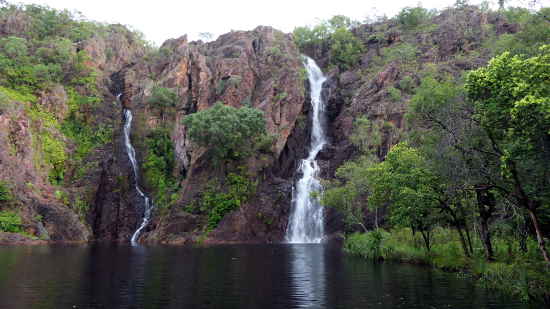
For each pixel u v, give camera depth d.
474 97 19.97
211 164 70.69
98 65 87.69
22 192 59.06
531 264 21.19
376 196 34.91
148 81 83.62
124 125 79.81
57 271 25.12
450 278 23.12
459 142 22.70
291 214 69.69
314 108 83.19
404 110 69.50
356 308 15.48
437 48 83.75
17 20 91.19
